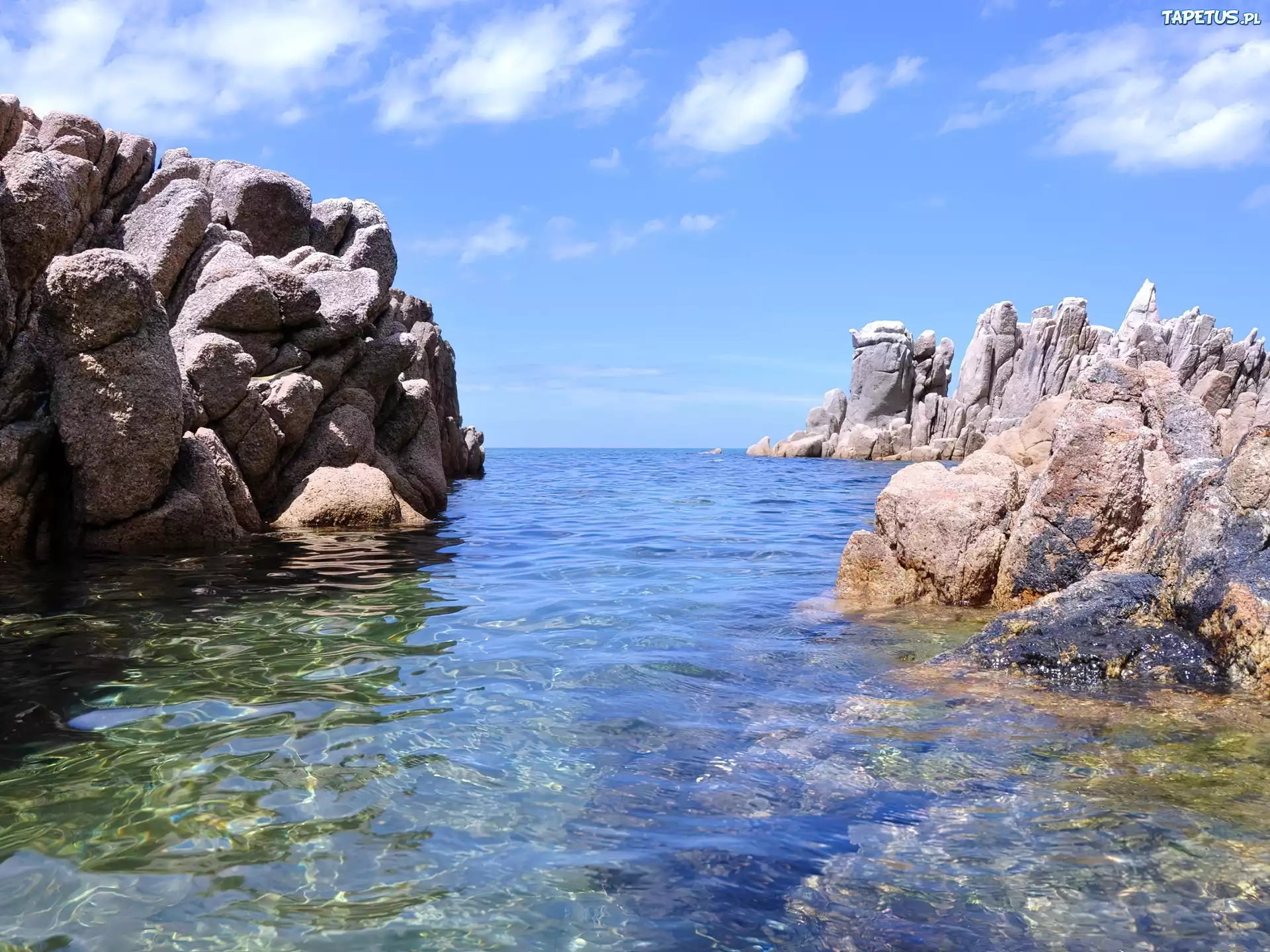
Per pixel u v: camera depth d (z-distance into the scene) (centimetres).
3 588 910
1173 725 516
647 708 554
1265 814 398
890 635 752
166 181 1767
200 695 568
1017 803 415
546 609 847
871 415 6281
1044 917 321
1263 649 563
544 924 318
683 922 320
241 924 318
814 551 1262
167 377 1159
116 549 1167
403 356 1712
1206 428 938
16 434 1069
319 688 585
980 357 6153
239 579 977
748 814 405
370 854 367
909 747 488
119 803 412
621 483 2989
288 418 1464
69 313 1084
